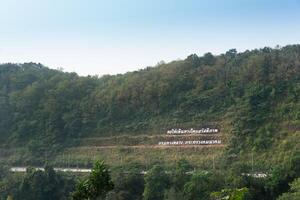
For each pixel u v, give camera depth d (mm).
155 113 133000
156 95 135625
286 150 97938
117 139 129000
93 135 133000
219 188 79812
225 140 114125
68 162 121938
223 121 119562
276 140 104312
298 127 106062
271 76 122625
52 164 122562
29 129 138250
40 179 91625
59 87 147750
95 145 129250
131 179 90062
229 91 126688
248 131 110625
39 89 150375
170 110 131875
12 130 140750
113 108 138000
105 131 132875
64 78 160250
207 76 134625
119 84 145500
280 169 81438
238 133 111812
